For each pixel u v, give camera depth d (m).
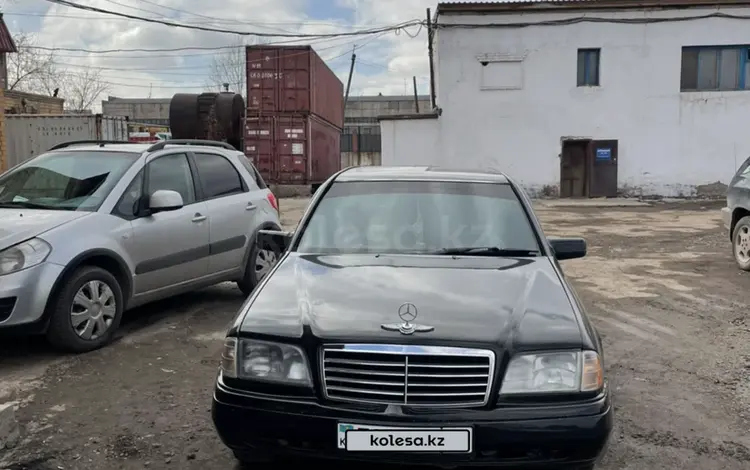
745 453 3.85
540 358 3.02
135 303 5.96
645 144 23.50
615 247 12.16
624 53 23.22
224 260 6.95
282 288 3.58
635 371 5.25
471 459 2.90
